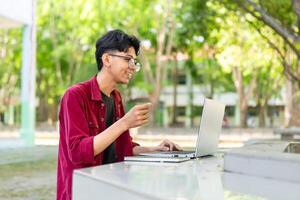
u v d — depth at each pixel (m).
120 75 2.61
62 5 23.19
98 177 1.77
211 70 27.48
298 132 6.93
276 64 18.17
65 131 2.51
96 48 2.67
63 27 23.88
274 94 25.83
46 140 19.16
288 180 1.67
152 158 2.38
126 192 1.56
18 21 13.67
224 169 1.96
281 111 30.70
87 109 2.54
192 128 22.08
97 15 22.34
